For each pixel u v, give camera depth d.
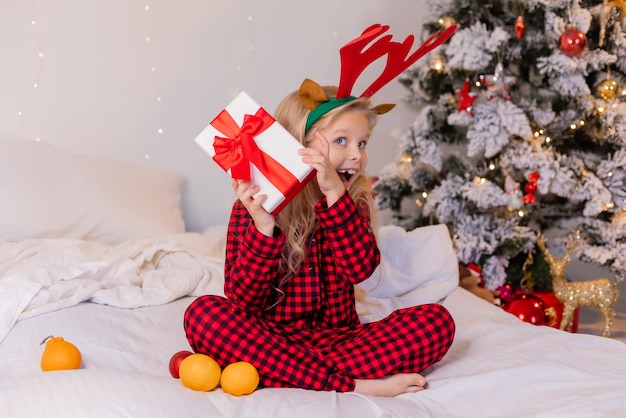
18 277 1.59
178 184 2.61
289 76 2.81
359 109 1.39
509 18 2.49
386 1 2.89
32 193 2.17
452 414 1.25
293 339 1.36
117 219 2.26
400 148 2.63
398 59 1.42
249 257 1.29
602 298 2.35
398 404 1.22
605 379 1.30
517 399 1.28
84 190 2.27
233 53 2.72
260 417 1.10
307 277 1.41
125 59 2.58
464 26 2.52
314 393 1.21
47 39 2.49
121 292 1.68
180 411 1.06
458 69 2.52
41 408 1.03
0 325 1.46
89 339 1.46
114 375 1.13
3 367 1.36
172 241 2.03
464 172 2.54
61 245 1.96
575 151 2.60
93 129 2.58
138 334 1.54
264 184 1.25
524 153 2.38
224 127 1.29
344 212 1.32
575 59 2.33
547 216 2.76
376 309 1.83
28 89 2.49
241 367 1.21
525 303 2.30
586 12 2.36
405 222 2.77
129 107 2.61
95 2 2.52
